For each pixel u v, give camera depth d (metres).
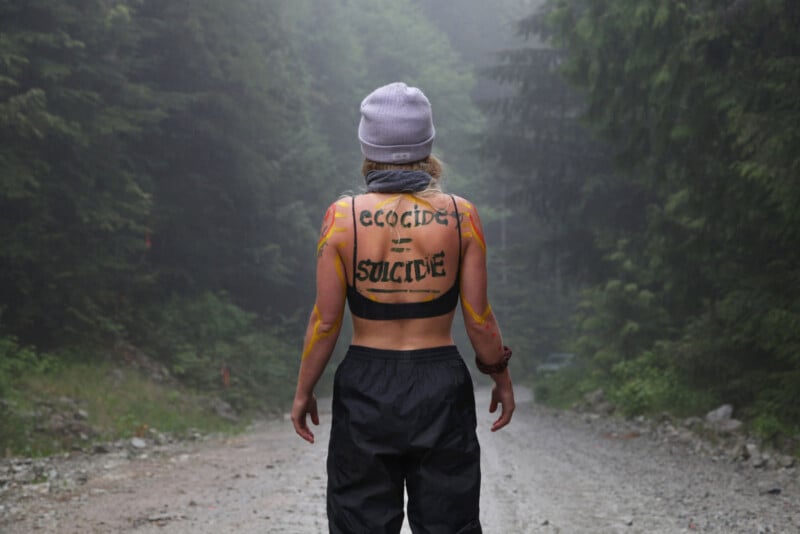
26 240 13.58
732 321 11.64
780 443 9.68
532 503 6.40
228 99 20.39
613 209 20.00
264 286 25.56
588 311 24.20
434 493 2.46
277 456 9.55
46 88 13.46
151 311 18.28
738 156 10.34
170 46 19.84
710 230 11.41
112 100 15.70
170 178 20.69
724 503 6.45
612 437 12.09
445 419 2.47
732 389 12.23
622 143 13.88
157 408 13.84
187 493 6.80
